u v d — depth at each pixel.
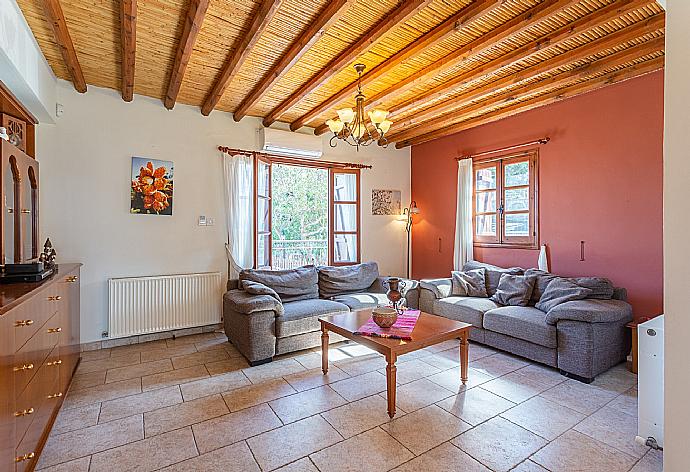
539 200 4.41
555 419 2.45
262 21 2.53
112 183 3.96
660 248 3.43
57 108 3.63
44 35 2.88
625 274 3.66
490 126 4.98
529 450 2.12
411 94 4.10
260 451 2.10
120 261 4.02
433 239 5.85
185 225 4.40
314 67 3.48
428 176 5.93
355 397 2.78
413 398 2.76
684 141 0.90
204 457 2.05
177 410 2.57
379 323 2.94
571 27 2.75
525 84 3.89
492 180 4.95
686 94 0.90
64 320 2.69
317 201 7.45
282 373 3.24
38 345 2.02
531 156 4.48
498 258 4.88
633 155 3.60
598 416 2.49
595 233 3.89
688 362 0.88
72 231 3.77
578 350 3.07
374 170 5.94
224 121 4.67
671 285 0.91
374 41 2.85
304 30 2.84
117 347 3.92
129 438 2.23
